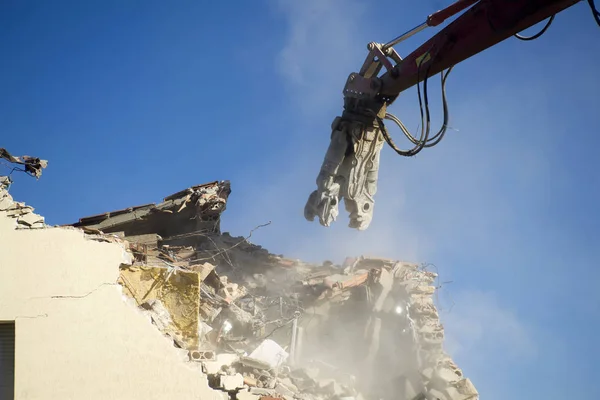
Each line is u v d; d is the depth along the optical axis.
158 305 23.84
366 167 38.56
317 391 30.80
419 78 32.31
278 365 31.00
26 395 21.48
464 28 29.05
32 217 22.50
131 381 21.91
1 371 21.95
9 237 22.19
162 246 39.59
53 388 21.59
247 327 32.88
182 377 22.12
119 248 22.64
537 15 26.69
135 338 22.09
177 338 23.55
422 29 32.66
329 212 38.59
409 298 39.56
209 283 34.81
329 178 37.94
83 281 22.20
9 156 24.31
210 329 30.81
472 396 35.72
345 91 36.47
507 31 27.75
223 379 23.20
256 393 24.88
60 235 22.39
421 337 38.06
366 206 39.72
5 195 22.72
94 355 21.88
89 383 21.73
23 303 21.91
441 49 29.92
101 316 22.08
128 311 22.19
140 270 24.45
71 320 21.95
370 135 37.19
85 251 22.39
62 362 21.73
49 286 22.06
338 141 37.41
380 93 35.06
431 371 36.53
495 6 27.75
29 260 22.14
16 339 21.70
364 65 36.31
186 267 34.22
